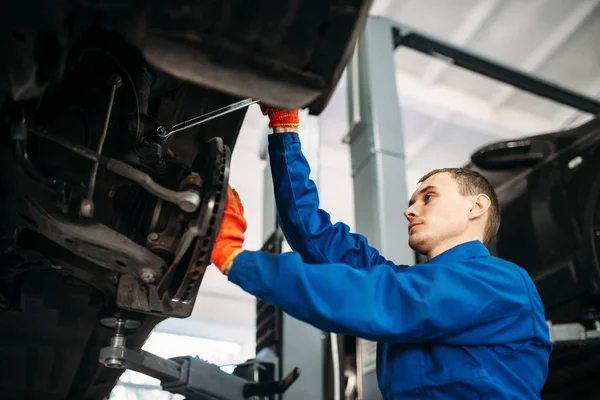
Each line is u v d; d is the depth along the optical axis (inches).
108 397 62.2
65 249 41.6
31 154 38.4
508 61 207.3
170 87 45.4
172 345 206.2
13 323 49.4
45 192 37.3
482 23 190.5
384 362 48.9
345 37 33.8
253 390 56.0
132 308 40.5
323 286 39.6
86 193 37.4
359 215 97.3
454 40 195.9
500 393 42.6
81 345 52.4
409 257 90.2
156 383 152.9
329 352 89.7
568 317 94.0
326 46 33.8
